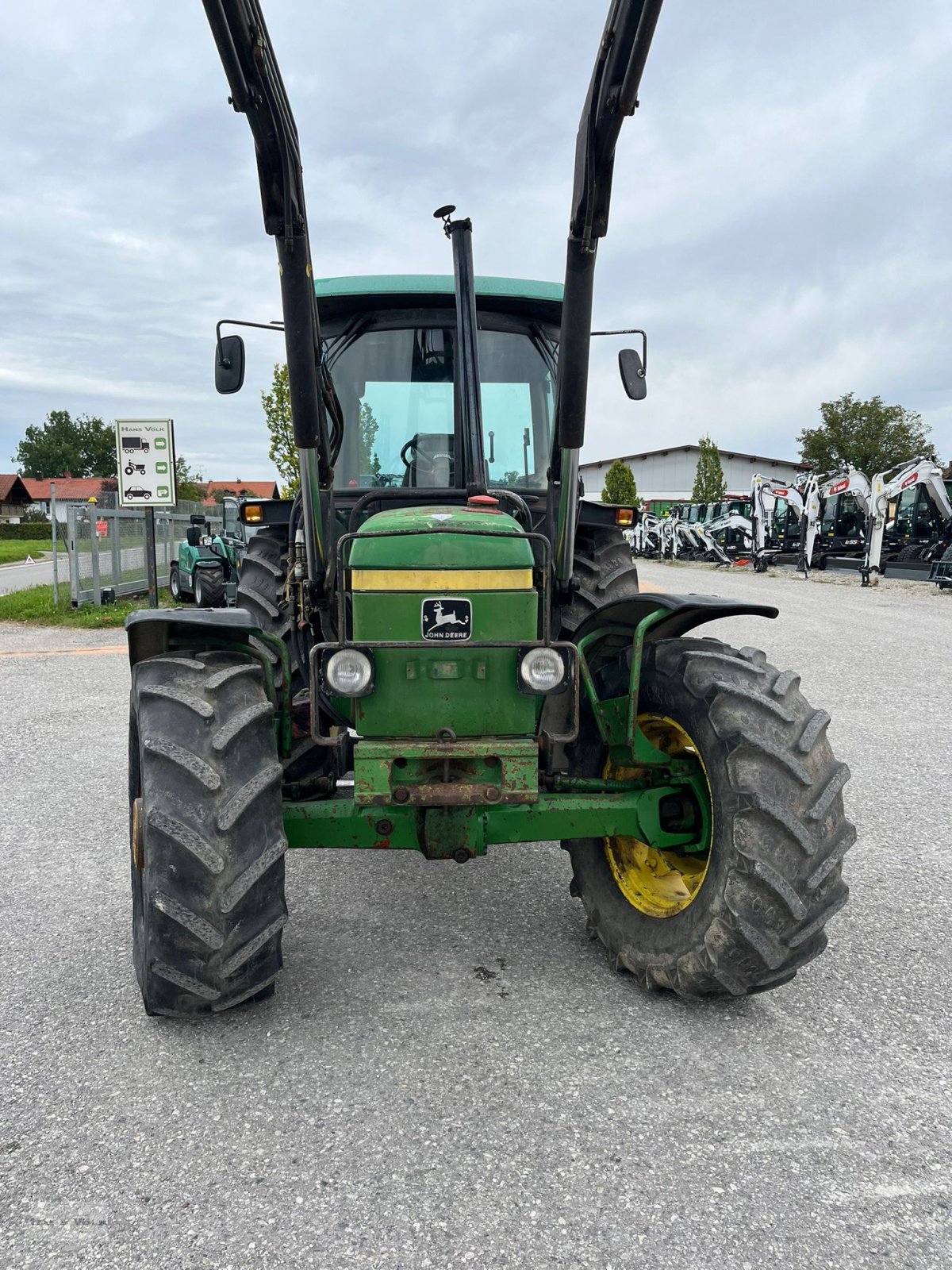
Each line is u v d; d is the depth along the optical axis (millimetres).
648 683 3014
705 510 38969
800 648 10688
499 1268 1846
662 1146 2213
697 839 2979
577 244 2932
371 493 3652
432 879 4039
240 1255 1885
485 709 2812
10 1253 1893
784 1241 1919
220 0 2139
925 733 6652
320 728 3338
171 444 12391
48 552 45312
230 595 14086
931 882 3971
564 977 3090
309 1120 2314
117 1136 2258
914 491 26484
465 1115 2328
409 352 3971
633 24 2443
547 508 4016
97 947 3350
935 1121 2332
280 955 2664
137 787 2988
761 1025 2785
